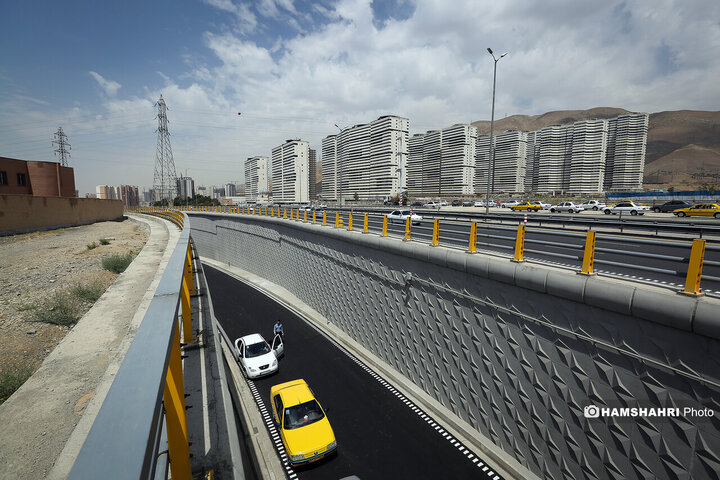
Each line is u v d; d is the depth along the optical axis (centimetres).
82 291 996
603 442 770
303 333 2122
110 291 862
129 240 2258
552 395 871
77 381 475
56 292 1027
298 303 2659
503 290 980
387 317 1596
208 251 4891
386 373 1586
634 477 722
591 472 804
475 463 1066
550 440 892
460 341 1162
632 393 708
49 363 521
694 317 592
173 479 284
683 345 627
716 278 591
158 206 8319
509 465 1003
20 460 340
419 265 1333
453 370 1214
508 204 6788
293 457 1062
